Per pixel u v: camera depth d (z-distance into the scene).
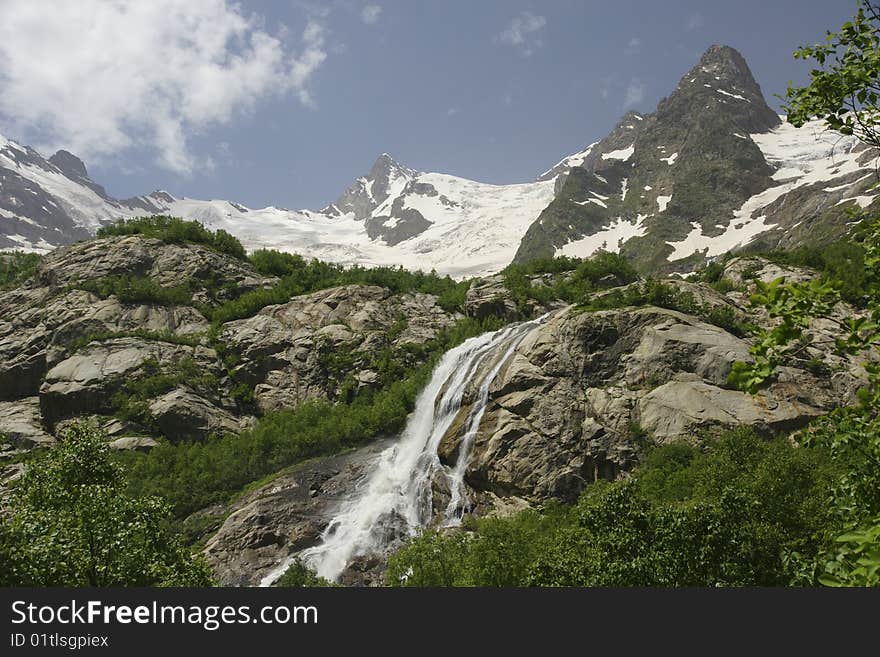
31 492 32.38
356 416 81.31
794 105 19.23
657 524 31.62
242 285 109.00
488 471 62.06
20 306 105.75
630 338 66.69
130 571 29.31
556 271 108.00
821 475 38.91
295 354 92.88
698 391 60.66
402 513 65.06
